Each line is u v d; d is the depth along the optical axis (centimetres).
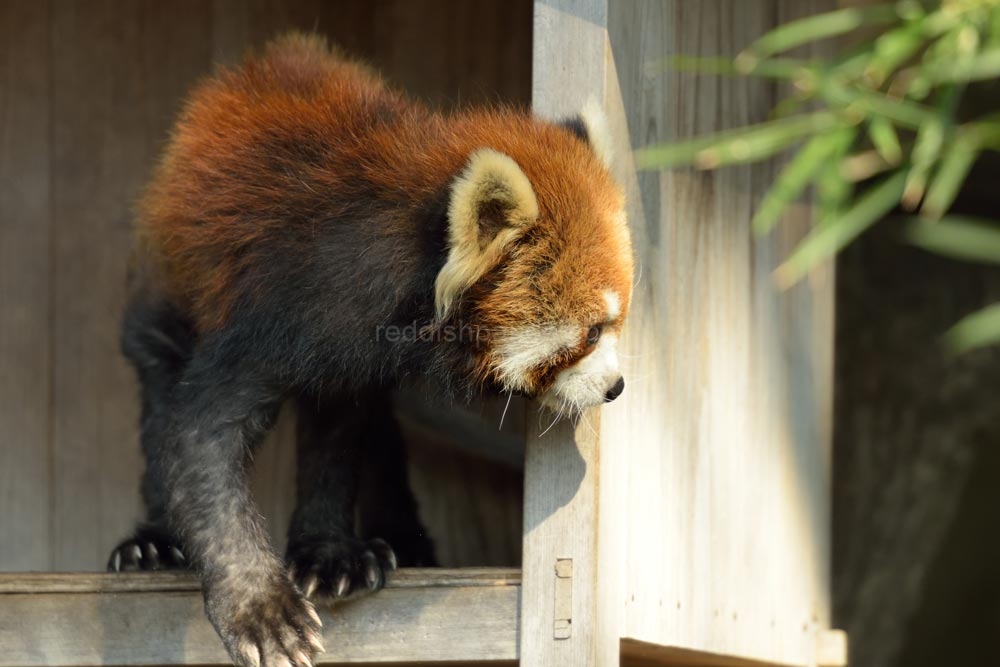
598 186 740
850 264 1489
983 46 876
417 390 809
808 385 1052
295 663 700
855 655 1476
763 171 977
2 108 1075
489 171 701
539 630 745
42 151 1080
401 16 1119
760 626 984
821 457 1073
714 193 917
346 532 829
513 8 1112
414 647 754
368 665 862
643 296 812
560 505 748
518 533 1134
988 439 1490
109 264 1085
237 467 739
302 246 744
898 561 1487
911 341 1496
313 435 838
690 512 881
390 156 756
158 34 1093
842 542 1488
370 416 848
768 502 995
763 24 966
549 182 728
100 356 1082
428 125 779
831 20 861
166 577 752
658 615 831
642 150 815
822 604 1075
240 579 711
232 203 772
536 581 747
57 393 1077
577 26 769
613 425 768
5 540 1061
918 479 1491
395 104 807
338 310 738
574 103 770
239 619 704
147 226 877
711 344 912
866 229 1495
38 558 1064
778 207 831
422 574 761
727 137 867
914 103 1053
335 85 812
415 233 733
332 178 754
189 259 801
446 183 734
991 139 831
